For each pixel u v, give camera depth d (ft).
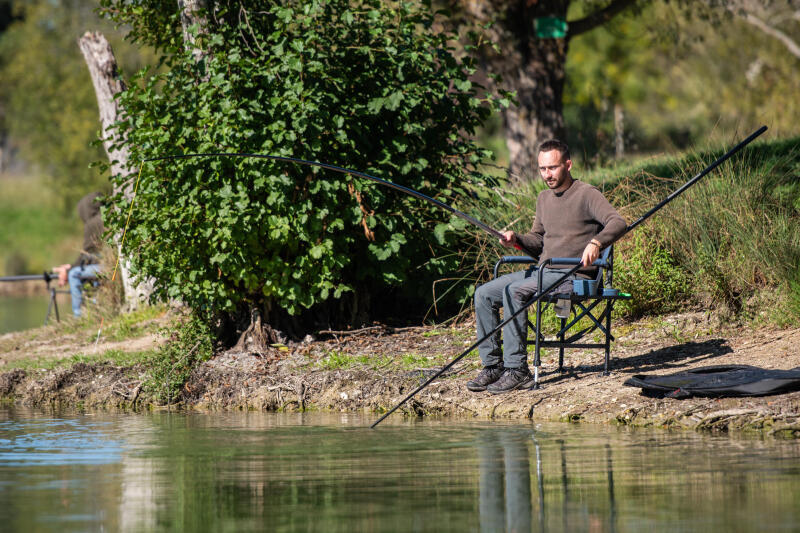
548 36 158.20
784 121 218.18
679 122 297.33
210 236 84.33
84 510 39.52
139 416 72.79
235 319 89.66
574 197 68.85
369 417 68.64
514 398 67.87
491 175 100.17
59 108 280.72
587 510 38.37
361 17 89.97
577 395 66.74
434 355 81.41
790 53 261.24
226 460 50.98
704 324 80.84
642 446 52.80
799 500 39.24
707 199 89.51
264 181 81.46
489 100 93.15
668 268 86.69
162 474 47.16
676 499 39.86
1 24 382.83
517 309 69.10
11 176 405.59
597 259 68.59
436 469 47.21
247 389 78.89
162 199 84.33
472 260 94.12
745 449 51.42
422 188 91.30
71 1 265.54
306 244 87.45
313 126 82.94
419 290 93.40
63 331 123.13
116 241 88.07
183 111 84.33
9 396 87.61
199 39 87.10
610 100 249.55
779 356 69.41
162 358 84.58
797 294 77.97
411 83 89.25
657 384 64.34
